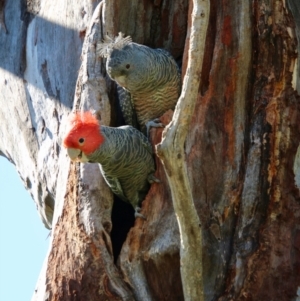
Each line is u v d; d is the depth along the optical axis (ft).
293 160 33.17
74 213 32.45
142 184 33.22
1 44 43.29
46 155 39.52
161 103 34.86
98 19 35.04
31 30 41.63
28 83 41.45
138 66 33.30
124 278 31.63
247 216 32.55
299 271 31.91
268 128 33.32
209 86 33.76
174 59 36.19
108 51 33.42
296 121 33.47
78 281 31.60
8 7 43.45
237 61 33.81
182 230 28.48
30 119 41.37
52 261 32.53
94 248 31.78
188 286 29.25
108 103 33.91
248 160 33.19
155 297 31.83
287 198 32.73
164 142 27.27
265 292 31.45
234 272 31.71
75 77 38.22
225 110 33.68
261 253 31.89
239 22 33.99
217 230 32.53
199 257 28.91
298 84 33.91
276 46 33.83
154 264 31.94
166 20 37.01
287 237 32.24
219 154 33.27
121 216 34.86
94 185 32.63
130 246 32.09
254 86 33.88
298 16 34.73
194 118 33.40
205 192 32.86
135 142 32.32
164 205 32.63
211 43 34.22
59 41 39.40
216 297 31.58
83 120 31.35
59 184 34.71
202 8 28.32
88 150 30.76
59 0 39.96
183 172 27.48
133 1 36.14
